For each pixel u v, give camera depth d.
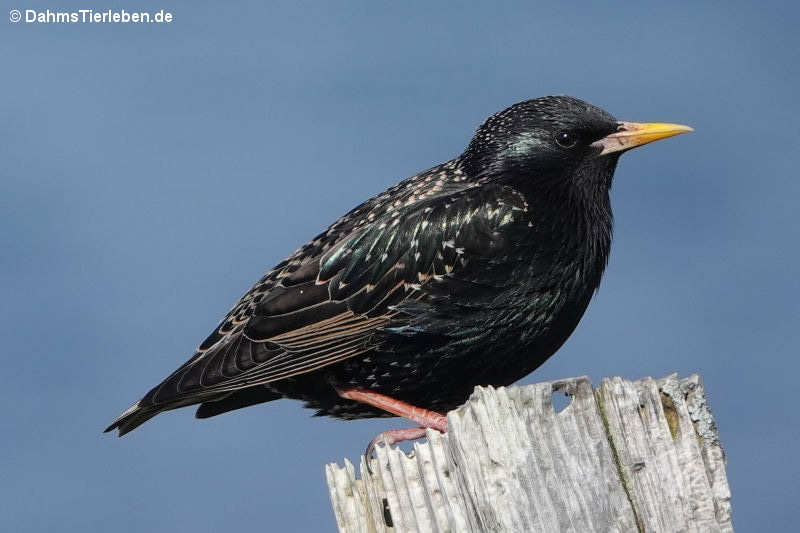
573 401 5.51
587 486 5.38
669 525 5.44
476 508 5.40
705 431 5.59
